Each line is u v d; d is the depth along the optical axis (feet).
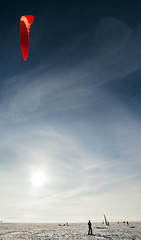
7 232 81.87
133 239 46.37
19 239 49.65
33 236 59.67
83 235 61.31
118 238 49.16
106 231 82.23
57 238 51.80
